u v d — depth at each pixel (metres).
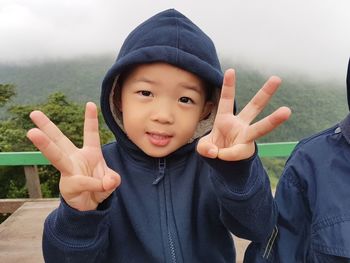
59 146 0.32
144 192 0.42
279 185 0.45
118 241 0.41
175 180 0.42
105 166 0.33
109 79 0.40
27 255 0.89
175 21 0.39
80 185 0.30
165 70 0.38
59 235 0.32
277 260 0.44
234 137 0.32
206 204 0.41
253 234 0.37
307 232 0.44
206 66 0.38
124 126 0.41
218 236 0.43
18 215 1.08
